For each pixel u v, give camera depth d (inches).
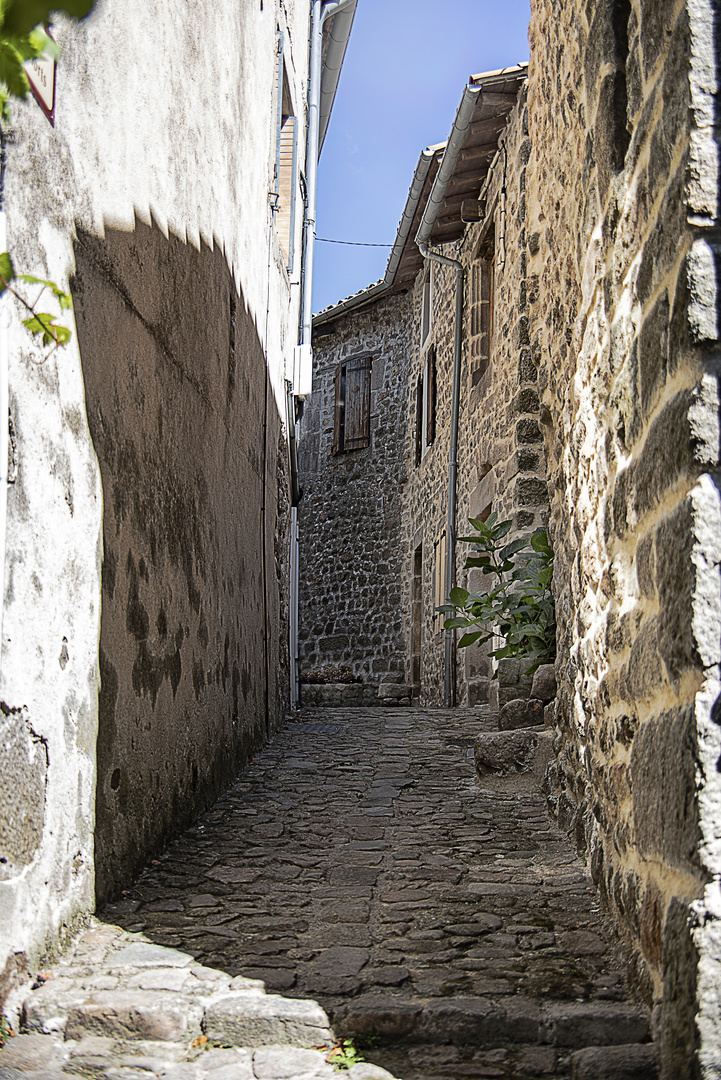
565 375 150.8
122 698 123.3
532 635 218.7
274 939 104.4
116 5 126.3
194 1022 85.7
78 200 111.6
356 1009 86.2
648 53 89.0
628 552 96.7
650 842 81.2
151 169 142.9
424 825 158.6
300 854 140.0
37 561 96.1
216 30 189.9
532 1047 83.1
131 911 113.1
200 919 110.8
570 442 144.2
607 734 109.8
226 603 197.9
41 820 95.8
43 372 99.0
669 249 78.3
